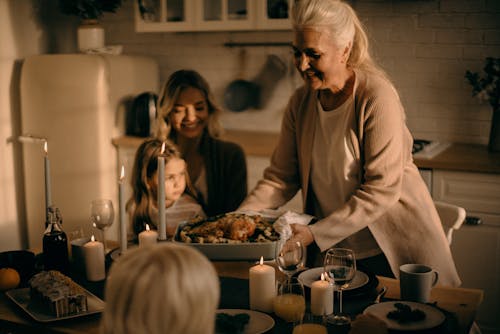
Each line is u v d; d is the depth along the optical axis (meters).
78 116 3.60
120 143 3.65
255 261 1.72
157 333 0.70
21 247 3.89
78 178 3.66
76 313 1.48
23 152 3.78
